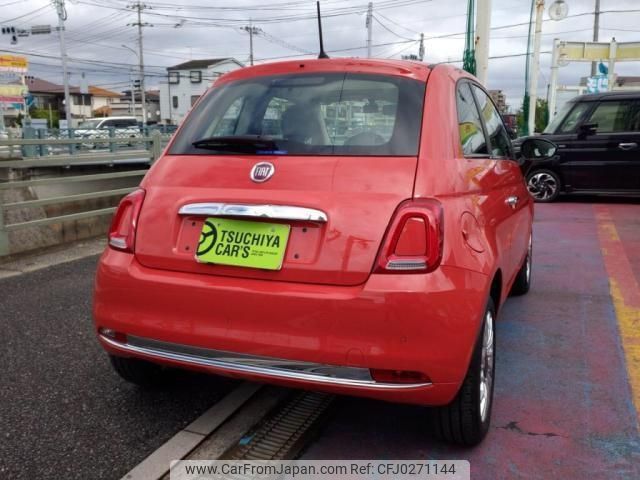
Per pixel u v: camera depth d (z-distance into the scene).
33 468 2.58
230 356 2.41
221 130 2.83
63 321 4.37
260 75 3.02
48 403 3.16
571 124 10.19
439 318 2.21
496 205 3.04
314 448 2.78
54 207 11.58
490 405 2.87
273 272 2.36
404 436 2.87
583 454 2.70
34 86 80.25
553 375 3.55
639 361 3.74
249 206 2.43
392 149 2.46
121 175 7.85
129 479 2.51
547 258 6.44
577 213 9.29
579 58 20.33
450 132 2.63
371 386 2.25
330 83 2.80
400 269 2.22
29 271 5.80
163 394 3.29
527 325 4.40
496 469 2.59
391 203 2.30
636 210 9.52
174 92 70.06
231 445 2.79
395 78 2.74
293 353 2.29
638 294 5.14
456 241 2.34
